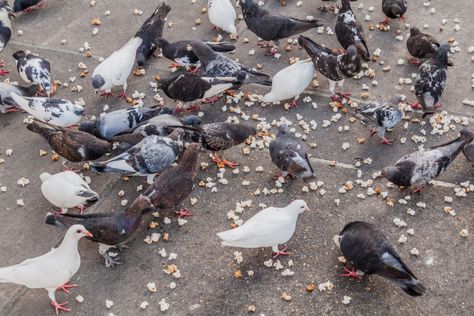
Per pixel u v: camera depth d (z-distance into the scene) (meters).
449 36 4.74
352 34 4.55
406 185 3.99
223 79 4.33
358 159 4.19
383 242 3.68
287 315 3.69
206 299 3.75
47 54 4.75
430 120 4.32
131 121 4.21
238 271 3.80
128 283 3.80
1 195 4.11
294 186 4.10
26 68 4.48
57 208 4.04
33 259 3.69
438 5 4.93
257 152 4.24
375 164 4.17
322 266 3.82
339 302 3.72
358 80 4.55
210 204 4.05
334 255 3.86
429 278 3.78
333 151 4.23
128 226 3.78
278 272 3.81
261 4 5.01
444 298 3.72
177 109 4.43
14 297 3.77
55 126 4.17
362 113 4.20
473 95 4.43
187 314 3.71
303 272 3.81
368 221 3.96
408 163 3.97
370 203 4.02
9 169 4.21
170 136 4.05
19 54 4.54
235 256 3.85
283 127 4.10
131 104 4.48
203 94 4.34
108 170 3.97
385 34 4.78
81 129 4.18
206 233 3.95
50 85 4.47
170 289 3.78
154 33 4.65
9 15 4.90
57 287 3.70
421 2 4.96
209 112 4.43
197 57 4.52
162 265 3.85
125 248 3.90
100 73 4.41
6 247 3.92
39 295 3.77
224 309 3.72
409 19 4.86
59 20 4.96
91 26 4.92
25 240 3.94
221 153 4.19
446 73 4.40
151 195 3.87
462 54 4.64
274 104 4.45
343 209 4.01
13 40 4.84
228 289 3.77
